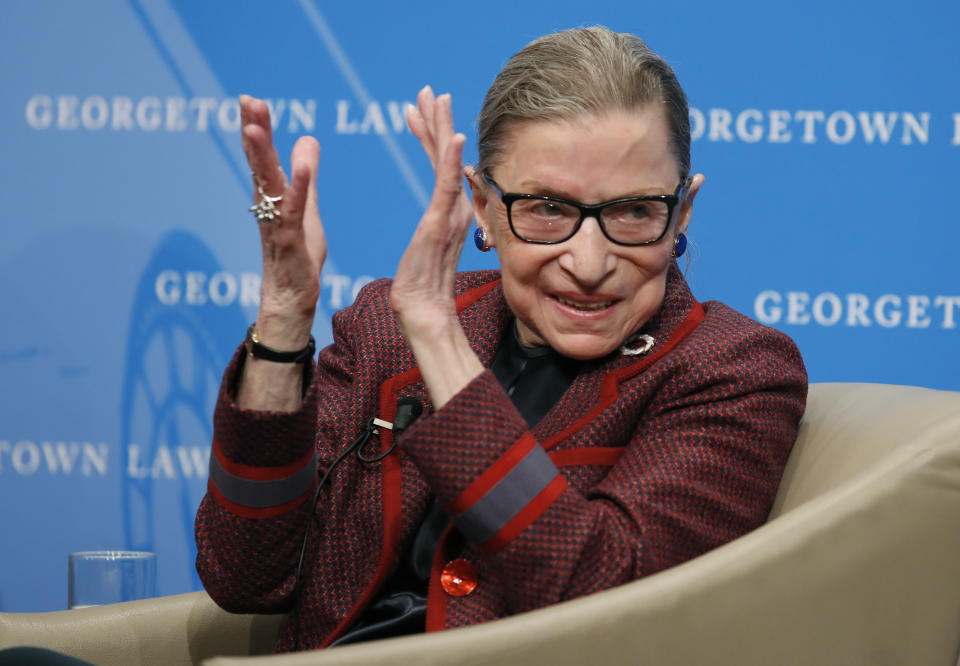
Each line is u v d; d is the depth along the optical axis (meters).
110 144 9.09
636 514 3.60
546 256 3.93
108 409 9.15
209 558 4.28
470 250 8.65
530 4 8.74
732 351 4.05
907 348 8.46
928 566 3.44
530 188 3.91
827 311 8.51
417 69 8.87
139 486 9.14
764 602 3.31
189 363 9.09
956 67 8.34
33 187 9.13
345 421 4.54
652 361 4.15
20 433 9.19
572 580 3.47
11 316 9.17
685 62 8.56
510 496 3.47
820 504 3.44
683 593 3.25
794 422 4.23
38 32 9.09
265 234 3.75
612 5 8.63
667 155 3.93
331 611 4.30
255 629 4.86
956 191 8.38
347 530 4.37
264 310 3.87
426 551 4.27
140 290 9.12
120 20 9.04
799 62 8.48
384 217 8.95
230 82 8.99
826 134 8.47
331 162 8.95
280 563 4.28
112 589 5.45
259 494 4.12
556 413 4.18
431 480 3.52
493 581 3.91
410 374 4.46
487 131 4.07
